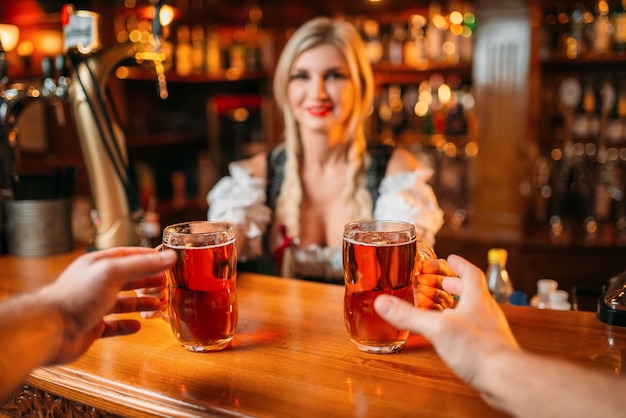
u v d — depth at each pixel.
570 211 3.40
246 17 3.95
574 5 3.24
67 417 0.85
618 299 0.95
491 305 0.66
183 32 3.85
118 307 0.81
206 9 3.83
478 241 3.17
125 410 0.75
